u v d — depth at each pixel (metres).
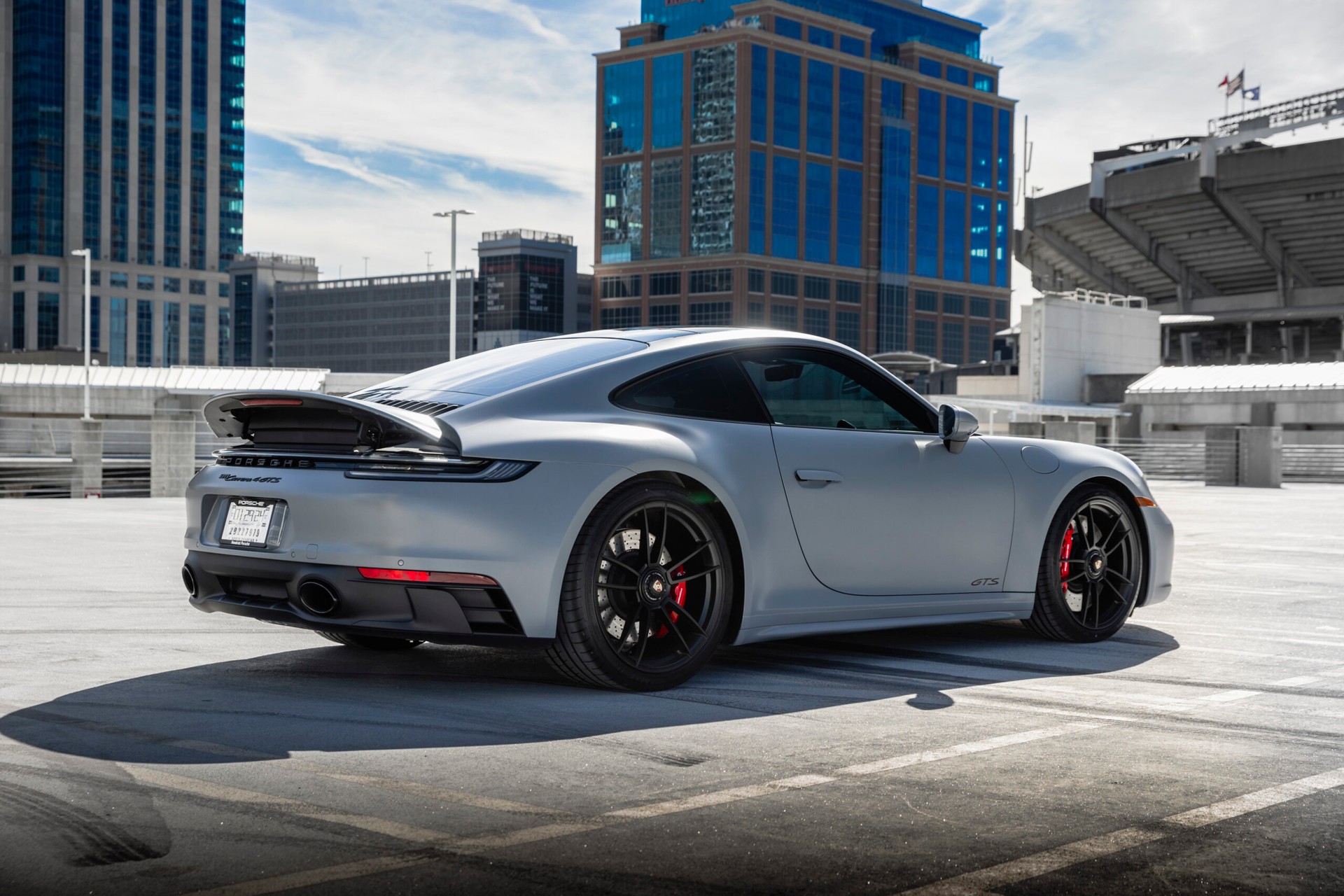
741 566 4.78
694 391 4.84
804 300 152.12
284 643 5.67
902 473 5.24
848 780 3.48
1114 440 30.47
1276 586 8.36
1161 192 78.62
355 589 4.21
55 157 166.88
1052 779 3.51
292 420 4.51
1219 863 2.84
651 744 3.86
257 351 194.88
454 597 4.18
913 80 166.12
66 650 5.47
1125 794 3.38
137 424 38.16
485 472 4.23
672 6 162.00
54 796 3.27
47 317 167.12
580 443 4.41
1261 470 24.48
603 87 157.75
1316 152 71.88
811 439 5.03
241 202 185.62
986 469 5.53
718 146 147.12
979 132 176.50
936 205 170.38
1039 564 5.73
